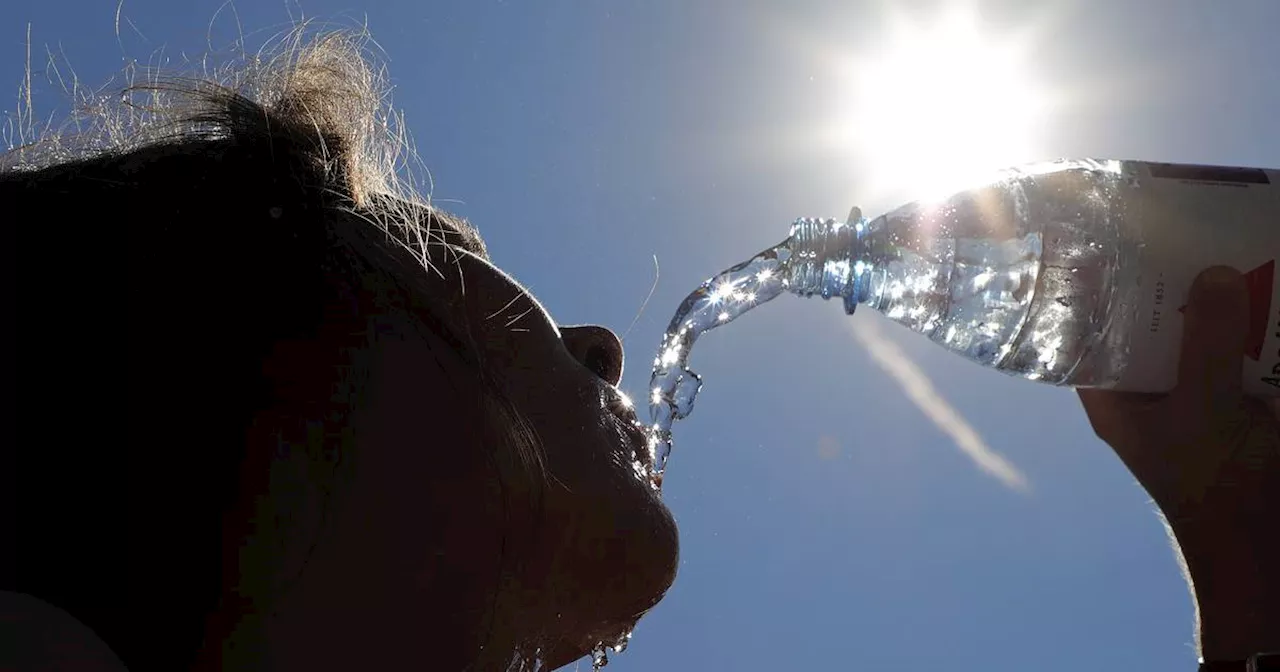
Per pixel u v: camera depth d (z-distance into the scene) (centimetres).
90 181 73
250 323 72
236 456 70
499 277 83
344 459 73
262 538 70
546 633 83
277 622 71
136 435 69
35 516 67
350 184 82
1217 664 118
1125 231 124
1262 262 122
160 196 73
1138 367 124
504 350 82
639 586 83
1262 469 120
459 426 76
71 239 71
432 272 80
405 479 74
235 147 77
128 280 71
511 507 78
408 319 77
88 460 68
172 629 69
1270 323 121
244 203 74
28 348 69
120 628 68
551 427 82
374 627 73
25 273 70
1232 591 119
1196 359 121
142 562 68
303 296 73
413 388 75
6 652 54
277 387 71
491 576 77
